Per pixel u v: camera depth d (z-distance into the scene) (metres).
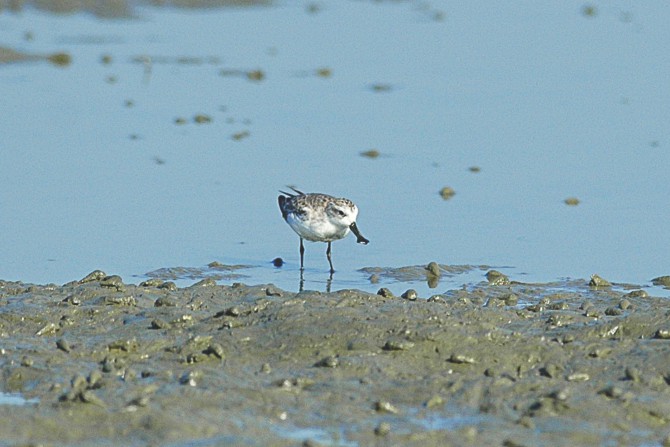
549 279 15.88
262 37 34.19
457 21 36.88
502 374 11.50
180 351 12.07
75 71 29.34
